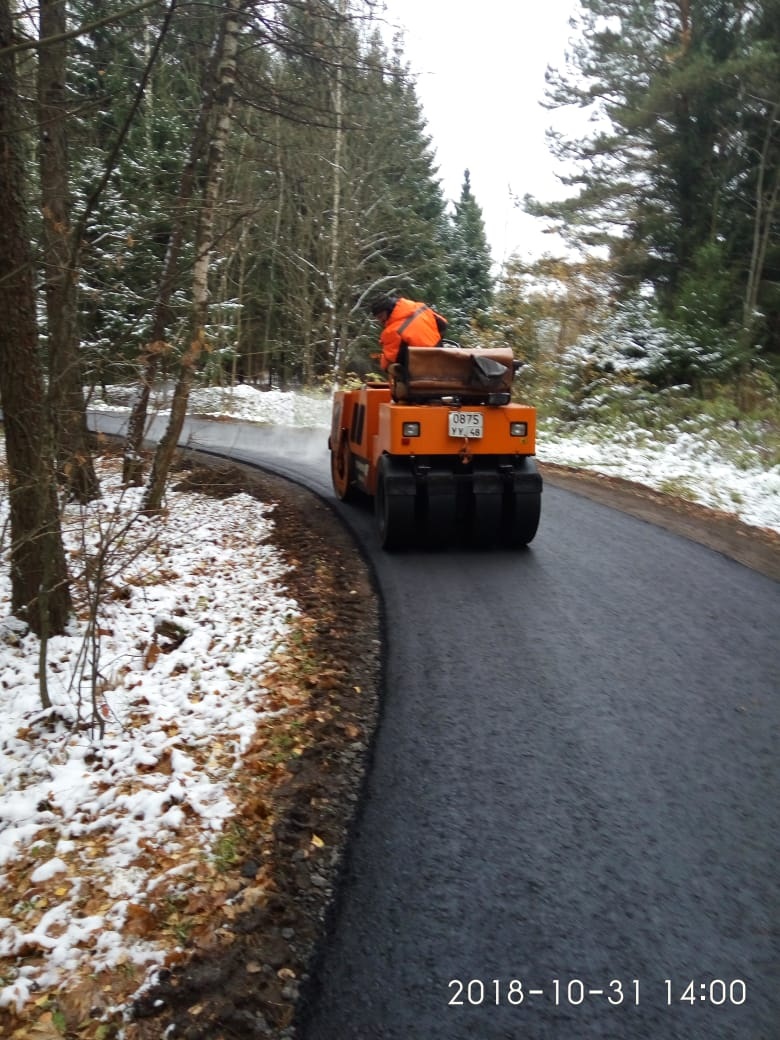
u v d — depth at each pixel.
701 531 9.38
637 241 23.59
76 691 5.50
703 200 21.81
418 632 6.29
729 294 19.48
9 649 6.12
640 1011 2.86
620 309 18.89
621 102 23.72
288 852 3.74
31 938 3.26
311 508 11.20
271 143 11.22
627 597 7.04
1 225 5.54
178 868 3.65
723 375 17.25
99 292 5.72
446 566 8.08
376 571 7.92
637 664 5.65
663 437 15.29
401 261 28.92
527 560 8.24
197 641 6.37
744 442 13.87
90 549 6.79
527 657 5.79
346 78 11.12
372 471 9.51
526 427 8.43
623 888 3.44
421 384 8.46
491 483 8.48
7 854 3.84
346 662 5.82
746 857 3.63
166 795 4.19
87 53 8.64
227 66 9.89
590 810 3.98
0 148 5.49
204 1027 2.83
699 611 6.67
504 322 19.67
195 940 3.24
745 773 4.29
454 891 3.44
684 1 22.03
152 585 7.92
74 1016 2.90
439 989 2.96
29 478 5.64
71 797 4.29
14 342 5.64
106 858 3.79
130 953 3.18
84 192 12.16
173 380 8.02
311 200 24.56
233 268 25.55
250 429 20.88
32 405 5.76
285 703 5.23
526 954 3.11
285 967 3.08
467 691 5.27
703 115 21.22
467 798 4.09
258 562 8.85
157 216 8.25
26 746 4.89
